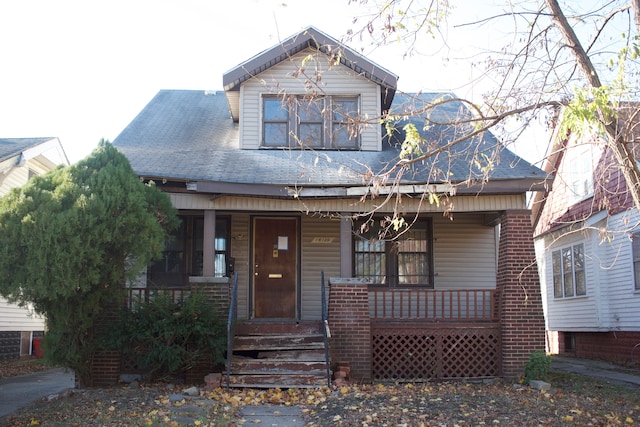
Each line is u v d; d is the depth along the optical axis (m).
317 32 14.51
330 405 9.50
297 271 14.94
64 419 8.73
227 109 18.20
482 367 12.69
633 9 7.92
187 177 12.30
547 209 22.77
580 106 6.98
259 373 11.07
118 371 12.12
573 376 13.73
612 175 17.08
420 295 14.93
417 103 14.23
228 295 12.36
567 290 20.92
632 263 16.89
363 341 12.33
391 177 12.77
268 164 13.59
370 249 15.09
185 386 11.60
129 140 15.00
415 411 9.04
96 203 10.32
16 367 17.33
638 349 16.67
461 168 13.01
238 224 14.96
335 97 14.88
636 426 8.41
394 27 8.55
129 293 12.38
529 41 8.88
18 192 10.52
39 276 9.88
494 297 12.98
